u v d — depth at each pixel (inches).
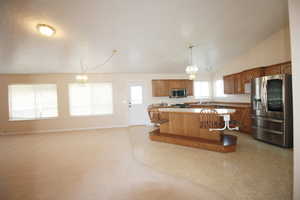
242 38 132.3
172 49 144.0
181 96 222.4
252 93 131.9
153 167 87.4
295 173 43.9
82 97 202.5
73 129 197.2
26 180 76.3
